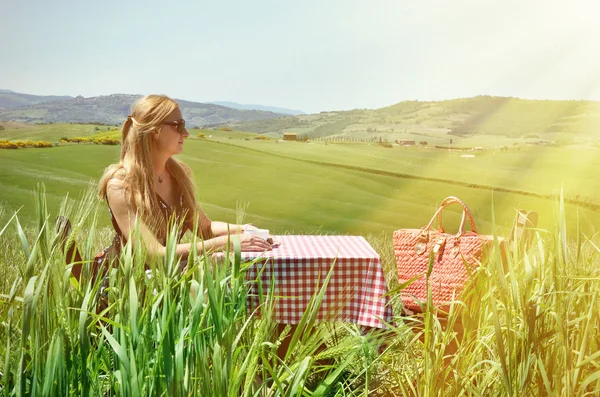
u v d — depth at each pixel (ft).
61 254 6.73
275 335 9.52
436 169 450.71
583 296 7.17
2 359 6.60
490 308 7.70
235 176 283.18
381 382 9.19
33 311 6.06
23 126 547.49
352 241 13.56
